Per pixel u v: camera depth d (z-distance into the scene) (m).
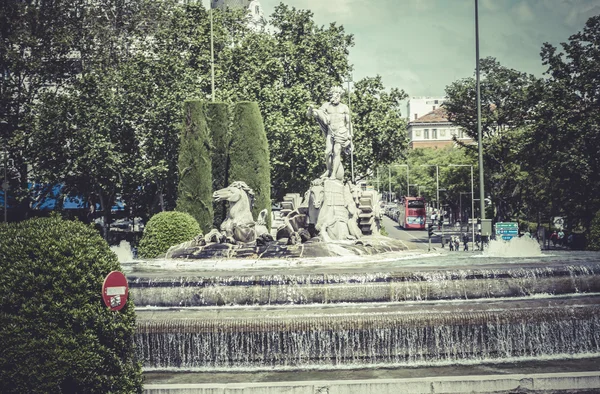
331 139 37.59
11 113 62.31
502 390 21.39
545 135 58.88
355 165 76.62
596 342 25.19
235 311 25.62
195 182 47.97
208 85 65.25
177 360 24.59
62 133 57.34
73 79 64.44
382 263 32.81
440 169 115.31
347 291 26.72
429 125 191.62
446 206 129.12
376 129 76.94
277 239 38.09
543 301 25.98
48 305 19.17
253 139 51.09
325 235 36.00
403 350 24.48
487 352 24.70
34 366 18.81
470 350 24.62
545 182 67.50
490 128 75.19
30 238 19.70
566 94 57.69
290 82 75.50
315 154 66.94
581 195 57.50
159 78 59.50
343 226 36.59
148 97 58.19
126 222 85.44
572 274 27.78
